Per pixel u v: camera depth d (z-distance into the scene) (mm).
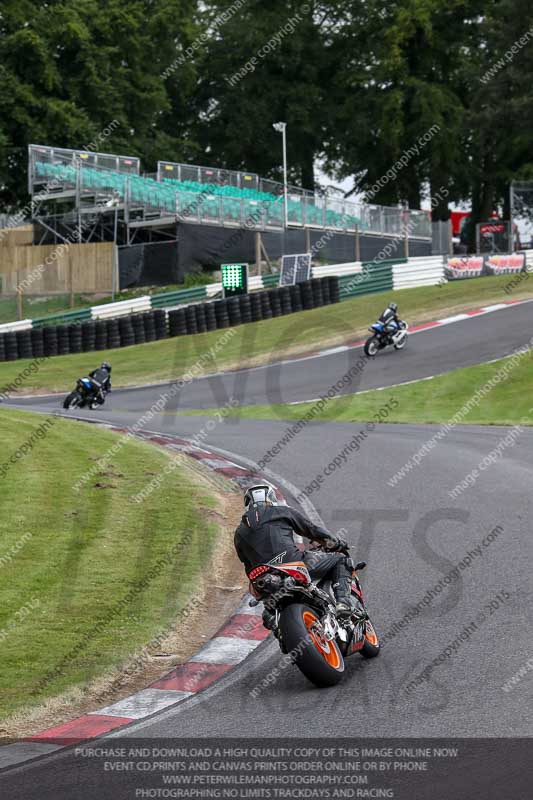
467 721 14094
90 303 111188
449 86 169625
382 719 14445
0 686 17250
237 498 31266
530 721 13891
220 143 178375
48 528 26125
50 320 101312
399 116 159000
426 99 158625
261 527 17141
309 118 173875
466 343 80312
